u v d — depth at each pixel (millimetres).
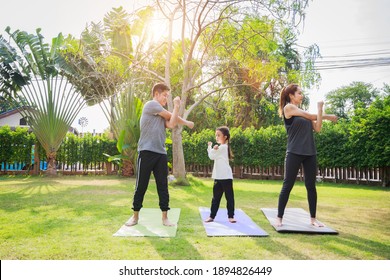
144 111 3432
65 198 5336
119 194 5910
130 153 10023
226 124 15852
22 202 4863
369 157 8641
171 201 5207
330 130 9672
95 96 10828
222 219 3779
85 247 2557
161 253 2434
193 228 3314
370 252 2537
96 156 11484
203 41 8500
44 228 3172
